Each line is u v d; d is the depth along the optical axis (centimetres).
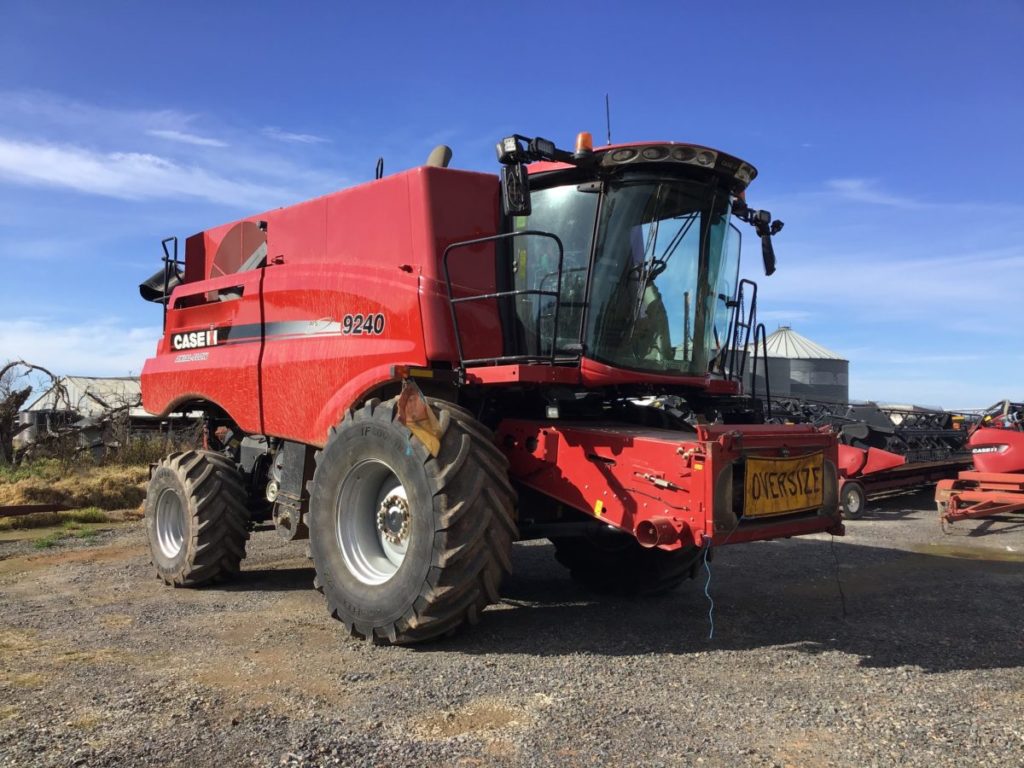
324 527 509
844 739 321
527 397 563
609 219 515
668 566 585
